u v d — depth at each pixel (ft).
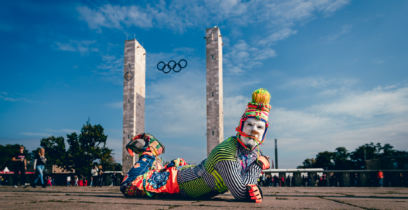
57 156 130.93
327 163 232.53
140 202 12.00
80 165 127.85
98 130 133.80
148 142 15.83
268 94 12.77
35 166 38.99
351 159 239.50
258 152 13.34
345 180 77.46
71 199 13.70
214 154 12.70
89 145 131.85
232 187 12.17
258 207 10.07
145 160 15.26
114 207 9.95
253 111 12.58
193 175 13.55
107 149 133.69
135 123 127.65
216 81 121.08
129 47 134.10
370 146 236.43
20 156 40.88
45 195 17.47
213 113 118.32
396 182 74.28
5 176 103.81
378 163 132.57
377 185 75.31
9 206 10.38
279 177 89.81
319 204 11.44
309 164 273.33
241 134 12.66
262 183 91.09
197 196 13.91
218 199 13.97
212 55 124.06
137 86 133.28
